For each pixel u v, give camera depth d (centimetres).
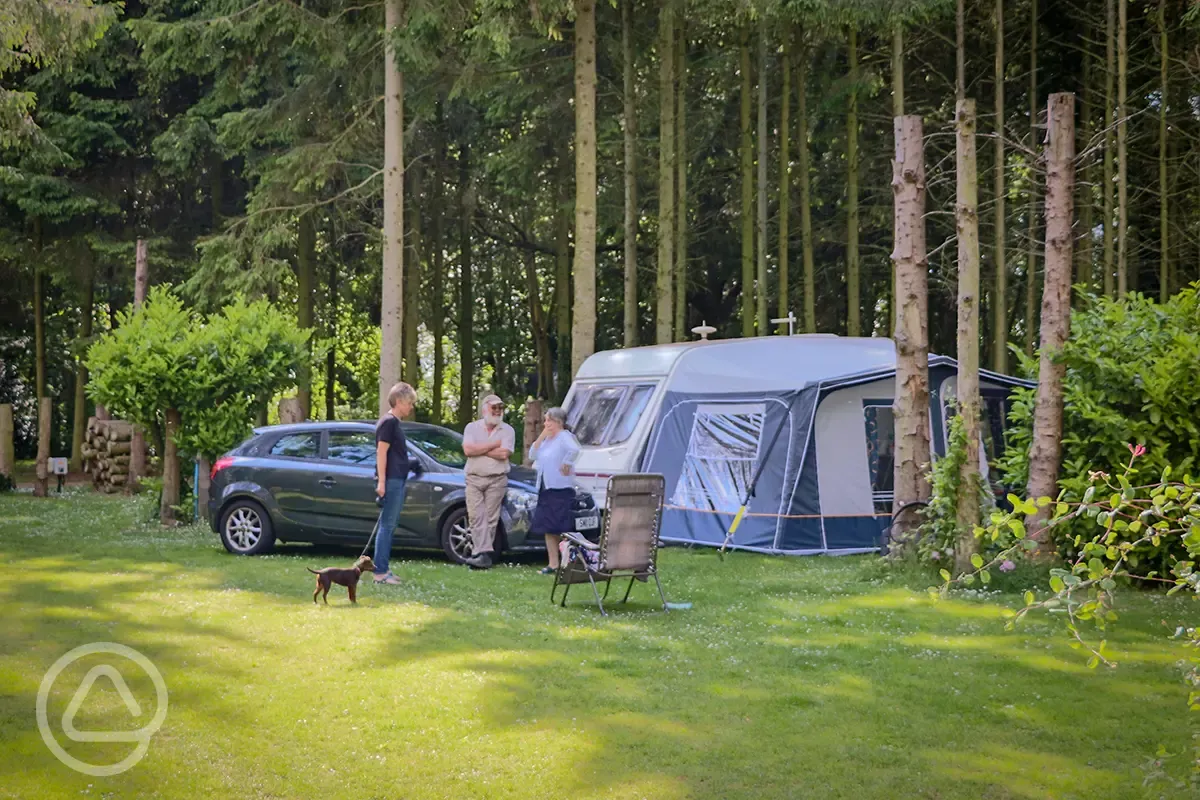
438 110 2591
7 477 2175
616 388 1562
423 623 833
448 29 1736
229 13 1878
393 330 1794
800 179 2161
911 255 1138
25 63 2555
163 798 470
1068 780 496
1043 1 2156
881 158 2317
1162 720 588
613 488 905
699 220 2695
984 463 1355
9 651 721
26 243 2705
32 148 2467
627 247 2098
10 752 523
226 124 2153
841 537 1298
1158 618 872
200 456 1514
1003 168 1934
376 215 2600
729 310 3086
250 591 968
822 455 1306
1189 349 1030
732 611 911
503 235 3191
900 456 1143
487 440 1141
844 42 2075
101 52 2589
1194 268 2123
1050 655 746
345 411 3769
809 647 768
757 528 1309
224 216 2705
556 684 658
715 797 476
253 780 493
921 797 477
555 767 512
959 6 1791
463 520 1176
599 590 1015
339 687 644
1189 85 1984
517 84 2152
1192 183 2019
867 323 2812
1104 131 1115
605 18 2075
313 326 2648
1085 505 402
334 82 2159
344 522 1207
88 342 2673
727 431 1376
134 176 2752
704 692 644
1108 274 1823
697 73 2398
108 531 1455
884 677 682
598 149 2348
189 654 720
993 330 2030
